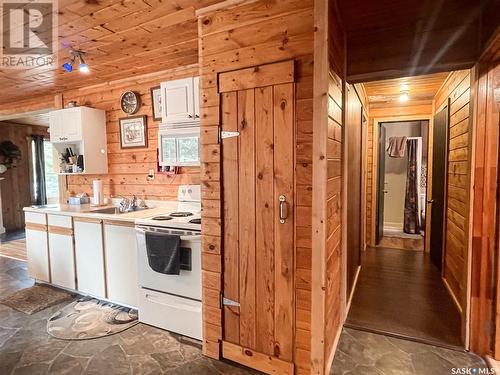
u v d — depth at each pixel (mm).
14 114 4391
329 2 1589
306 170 1672
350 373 1874
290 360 1807
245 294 1911
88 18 1997
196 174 3088
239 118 1836
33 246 3301
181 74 3021
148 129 3297
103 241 2742
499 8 1573
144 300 2451
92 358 2041
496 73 1899
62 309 2744
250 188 1838
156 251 2279
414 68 2135
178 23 2088
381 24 2113
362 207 4281
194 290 2213
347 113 2359
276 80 1700
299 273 1738
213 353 2041
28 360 2021
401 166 6250
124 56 2693
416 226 5918
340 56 2037
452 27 2004
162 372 1907
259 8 1730
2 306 2803
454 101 3037
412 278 3482
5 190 6055
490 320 2023
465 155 2564
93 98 3625
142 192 3391
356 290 3143
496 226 1969
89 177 3773
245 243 1883
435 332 2326
